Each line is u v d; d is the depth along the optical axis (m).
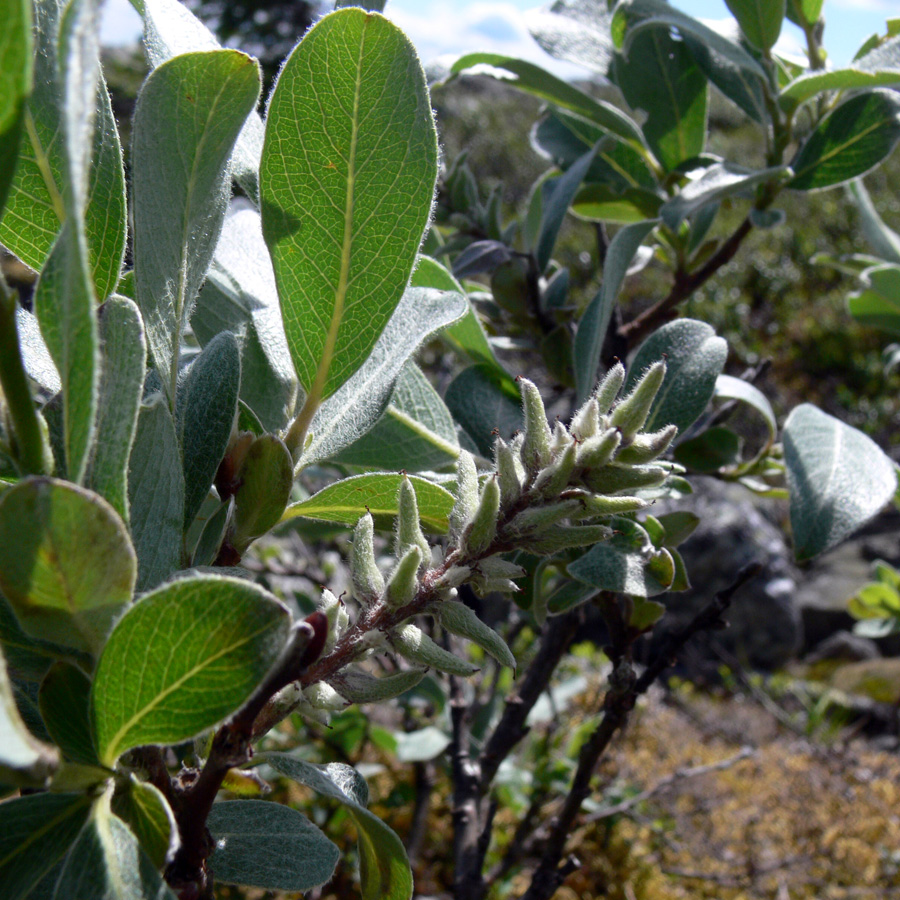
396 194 0.12
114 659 0.08
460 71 0.28
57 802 0.09
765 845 0.63
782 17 0.26
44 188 0.12
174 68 0.11
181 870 0.10
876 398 1.57
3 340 0.08
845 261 0.37
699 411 0.18
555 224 0.26
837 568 1.51
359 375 0.14
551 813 0.47
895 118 0.26
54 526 0.08
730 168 0.24
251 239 0.17
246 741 0.09
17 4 0.07
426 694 0.37
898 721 1.12
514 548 0.10
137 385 0.09
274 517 0.12
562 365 0.25
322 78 0.12
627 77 0.29
